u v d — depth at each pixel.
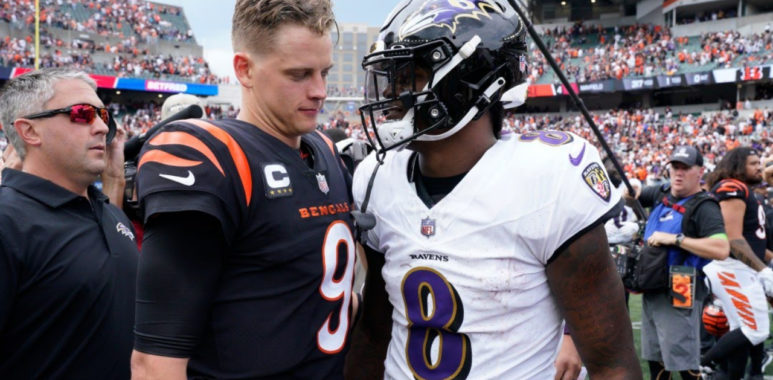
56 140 1.67
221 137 1.10
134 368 1.03
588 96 28.50
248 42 1.13
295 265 1.14
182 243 1.02
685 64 25.75
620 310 1.18
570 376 1.64
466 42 1.16
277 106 1.15
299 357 1.14
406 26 1.20
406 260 1.25
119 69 27.83
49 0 27.81
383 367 1.47
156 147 1.08
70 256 1.62
